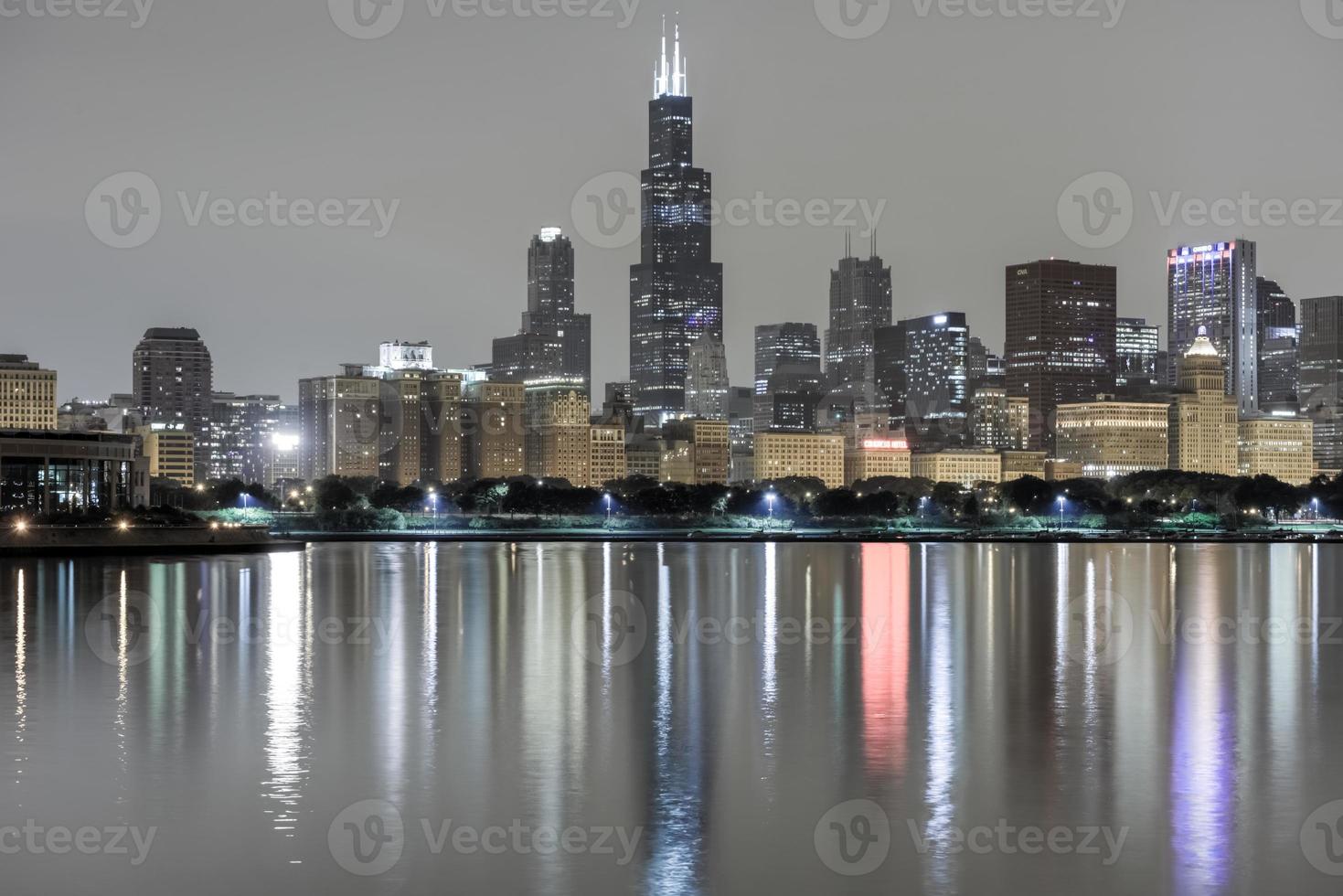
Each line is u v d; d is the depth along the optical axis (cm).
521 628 15112
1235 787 7438
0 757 7981
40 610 16612
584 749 8281
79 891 5881
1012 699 10100
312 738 8525
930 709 9694
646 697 10150
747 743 8456
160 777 7538
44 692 10188
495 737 8588
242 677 11044
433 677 11075
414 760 7962
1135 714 9500
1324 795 7262
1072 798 7206
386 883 5966
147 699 9906
